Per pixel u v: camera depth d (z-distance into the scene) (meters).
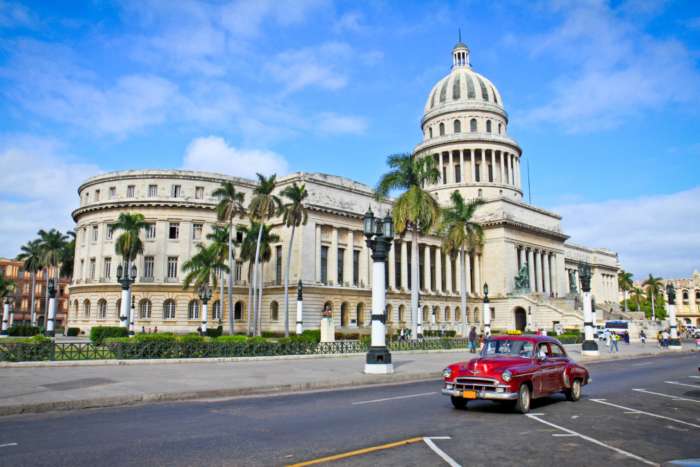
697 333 96.56
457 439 11.46
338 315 71.00
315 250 69.75
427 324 83.56
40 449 10.37
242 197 59.94
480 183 104.56
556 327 72.31
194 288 64.06
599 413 15.20
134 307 67.19
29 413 14.65
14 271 128.38
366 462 9.52
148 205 70.06
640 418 14.42
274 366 28.09
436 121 112.81
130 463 9.35
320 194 71.31
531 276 97.81
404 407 15.91
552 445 11.01
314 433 11.93
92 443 10.88
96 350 28.77
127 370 24.50
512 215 95.12
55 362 25.66
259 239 57.56
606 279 136.62
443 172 109.00
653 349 53.38
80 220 75.81
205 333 59.34
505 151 108.00
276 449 10.41
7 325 77.50
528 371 15.34
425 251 86.25
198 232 71.25
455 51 121.75
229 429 12.36
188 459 9.63
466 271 92.31
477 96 111.75
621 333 74.50
